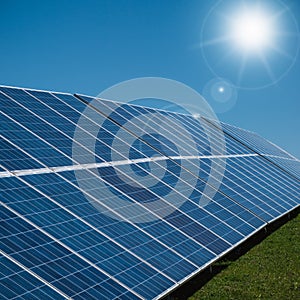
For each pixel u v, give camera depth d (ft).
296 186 124.57
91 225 55.21
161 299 50.19
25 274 42.65
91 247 51.34
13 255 44.09
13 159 60.49
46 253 46.70
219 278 68.08
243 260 76.54
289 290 64.75
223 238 70.38
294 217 106.52
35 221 50.47
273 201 100.78
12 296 39.45
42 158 64.64
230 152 121.80
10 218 48.78
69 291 43.45
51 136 72.74
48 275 44.04
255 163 125.08
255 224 83.10
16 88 83.20
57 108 85.25
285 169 137.08
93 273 47.52
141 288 49.06
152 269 53.16
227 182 95.96
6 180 55.16
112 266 50.03
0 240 44.96
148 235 59.52
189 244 63.00
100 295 45.01
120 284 47.85
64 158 68.08
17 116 72.90
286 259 77.46
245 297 61.62
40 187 57.16
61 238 50.14
